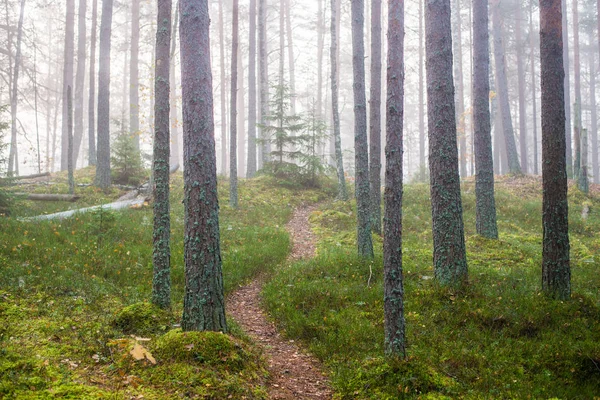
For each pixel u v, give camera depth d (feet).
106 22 63.98
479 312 24.76
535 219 56.65
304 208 66.18
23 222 37.22
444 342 22.18
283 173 75.97
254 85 86.63
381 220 50.62
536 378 19.24
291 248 44.80
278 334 24.95
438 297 27.17
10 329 18.79
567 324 23.40
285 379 19.29
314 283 31.48
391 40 20.75
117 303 24.68
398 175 19.83
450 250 28.94
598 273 33.32
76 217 41.73
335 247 43.55
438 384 17.94
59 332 19.44
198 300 20.45
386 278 19.74
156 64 25.49
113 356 17.69
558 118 26.99
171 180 69.21
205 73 21.27
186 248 20.90
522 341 22.21
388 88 20.49
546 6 27.53
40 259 28.89
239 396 15.79
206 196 20.80
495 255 38.14
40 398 13.16
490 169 42.96
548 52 27.35
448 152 29.53
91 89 83.97
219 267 21.16
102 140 62.03
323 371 20.57
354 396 17.80
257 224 53.42
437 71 29.94
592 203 63.93
